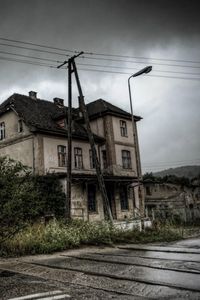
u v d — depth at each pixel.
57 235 14.32
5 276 8.67
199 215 35.88
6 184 13.29
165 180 39.00
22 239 13.43
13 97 27.20
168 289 6.58
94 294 6.43
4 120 26.42
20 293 6.77
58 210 21.39
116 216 26.00
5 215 12.80
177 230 21.17
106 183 25.84
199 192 41.19
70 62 18.80
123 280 7.55
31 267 9.89
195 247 13.49
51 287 7.18
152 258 10.59
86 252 12.84
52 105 30.39
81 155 26.64
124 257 11.05
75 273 8.62
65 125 26.30
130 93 21.23
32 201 14.19
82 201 23.20
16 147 24.84
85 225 16.52
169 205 36.50
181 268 8.65
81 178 22.17
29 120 23.94
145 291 6.50
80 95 18.38
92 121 29.92
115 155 28.28
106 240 15.31
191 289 6.45
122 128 30.06
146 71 20.22
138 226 19.44
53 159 24.02
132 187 27.77
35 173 22.91
